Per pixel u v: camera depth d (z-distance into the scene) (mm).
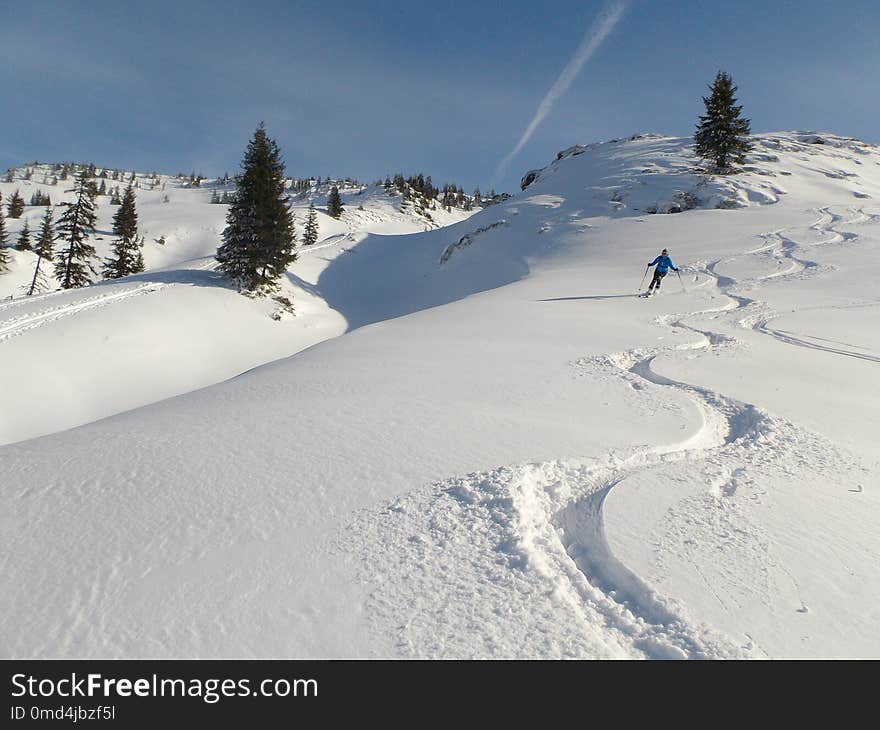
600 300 17016
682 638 2584
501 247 43781
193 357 24969
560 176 60562
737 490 4121
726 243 27203
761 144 57156
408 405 6066
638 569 3105
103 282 32531
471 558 3148
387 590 2865
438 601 2783
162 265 88875
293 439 4984
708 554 3248
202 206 127500
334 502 3783
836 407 6277
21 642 2525
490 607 2746
